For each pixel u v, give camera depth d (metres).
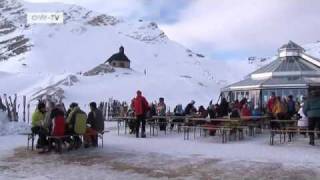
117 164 12.94
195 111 26.48
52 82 84.06
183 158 13.97
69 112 16.81
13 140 19.91
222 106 23.14
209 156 14.41
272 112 21.77
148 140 19.78
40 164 13.08
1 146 17.59
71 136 16.34
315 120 17.19
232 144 18.09
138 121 21.31
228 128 19.28
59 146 15.51
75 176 11.18
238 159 13.72
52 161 13.62
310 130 17.27
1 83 87.75
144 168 12.23
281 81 32.25
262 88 32.19
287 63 34.34
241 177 10.95
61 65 182.62
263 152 15.36
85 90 80.19
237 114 21.23
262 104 32.16
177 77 107.81
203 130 23.44
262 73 34.41
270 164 12.72
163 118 24.09
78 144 16.58
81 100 73.75
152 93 86.94
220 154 14.89
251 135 21.75
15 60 186.12
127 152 15.50
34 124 16.45
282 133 19.86
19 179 10.84
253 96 32.97
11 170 12.09
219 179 10.75
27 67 174.50
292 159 13.69
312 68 33.44
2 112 24.81
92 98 75.81
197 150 16.00
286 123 20.06
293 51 34.94
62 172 11.73
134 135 22.58
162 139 20.31
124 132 24.36
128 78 96.94
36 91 77.81
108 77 96.75
